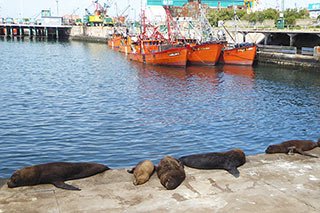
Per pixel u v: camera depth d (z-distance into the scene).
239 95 23.86
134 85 27.72
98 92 24.25
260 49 42.34
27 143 13.24
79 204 6.11
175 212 5.90
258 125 16.44
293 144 8.95
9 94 22.59
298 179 7.23
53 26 107.06
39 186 6.72
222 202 6.25
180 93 24.33
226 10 67.19
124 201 6.24
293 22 55.50
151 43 45.84
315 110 19.75
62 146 12.99
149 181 7.00
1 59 46.78
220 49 40.59
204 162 7.68
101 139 13.86
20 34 110.50
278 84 28.62
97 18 108.69
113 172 7.46
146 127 15.60
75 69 38.19
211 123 16.53
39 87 25.70
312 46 42.78
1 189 6.57
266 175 7.39
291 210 6.04
